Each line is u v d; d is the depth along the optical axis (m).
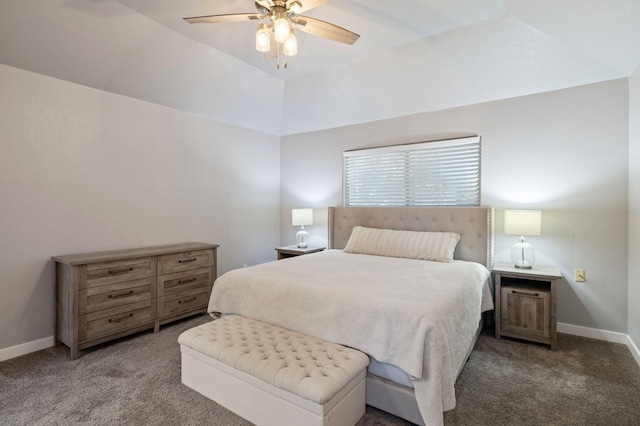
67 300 2.58
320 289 2.09
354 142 4.28
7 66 2.47
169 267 3.15
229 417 1.80
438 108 3.61
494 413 1.85
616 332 2.80
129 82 3.08
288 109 4.39
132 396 2.01
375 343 1.78
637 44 2.17
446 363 1.65
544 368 2.36
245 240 4.51
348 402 1.66
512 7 2.32
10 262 2.52
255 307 2.31
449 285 2.19
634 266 2.58
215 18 1.93
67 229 2.82
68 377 2.23
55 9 2.28
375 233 3.65
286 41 1.94
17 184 2.54
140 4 2.38
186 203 3.78
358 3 2.33
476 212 3.30
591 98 2.88
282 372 1.61
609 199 2.82
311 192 4.70
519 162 3.20
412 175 3.88
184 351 2.10
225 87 3.65
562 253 3.00
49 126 2.70
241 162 4.43
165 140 3.56
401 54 3.09
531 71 2.93
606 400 1.96
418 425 1.71
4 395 2.02
